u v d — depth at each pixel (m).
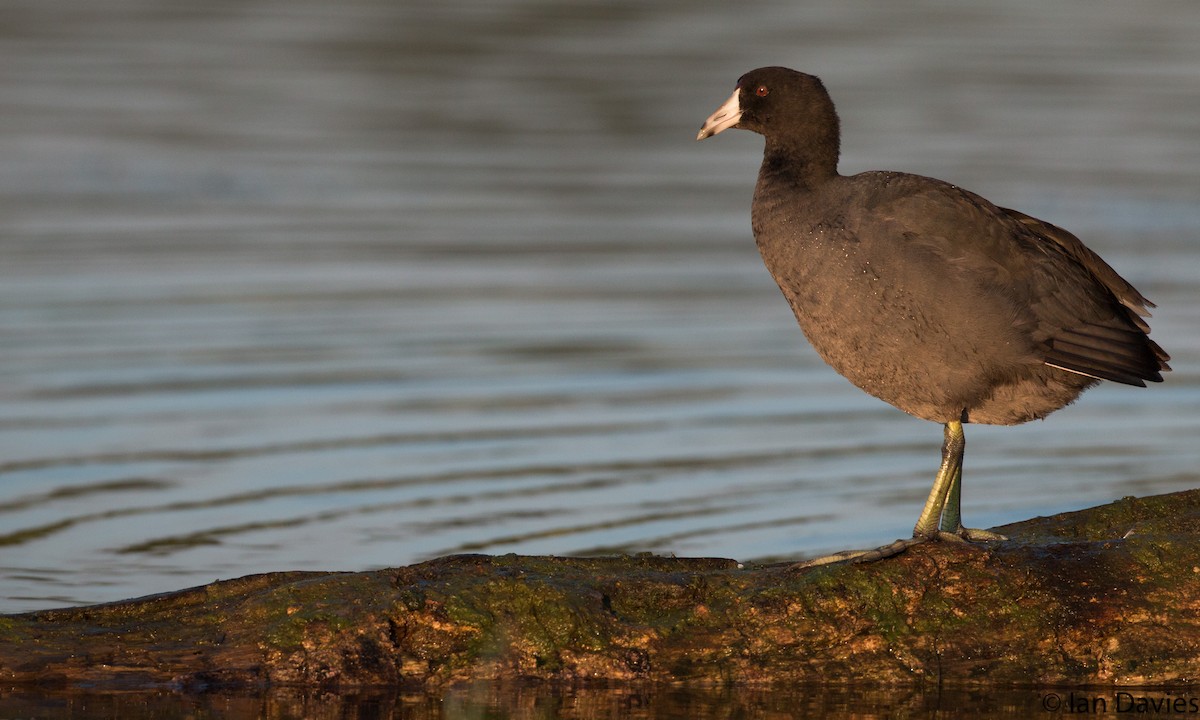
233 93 27.97
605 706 8.34
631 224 21.27
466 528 11.56
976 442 14.08
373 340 16.23
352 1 35.72
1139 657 8.56
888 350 9.12
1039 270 9.05
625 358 16.06
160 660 8.33
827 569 8.78
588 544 11.23
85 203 21.38
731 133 26.94
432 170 23.91
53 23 32.28
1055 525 9.77
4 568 10.49
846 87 28.89
